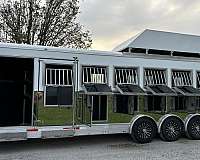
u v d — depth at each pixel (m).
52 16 22.08
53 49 7.21
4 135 6.57
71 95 7.33
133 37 8.96
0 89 8.30
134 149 7.32
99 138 8.88
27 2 21.67
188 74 9.02
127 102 8.07
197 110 9.09
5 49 6.70
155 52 9.03
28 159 6.27
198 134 8.84
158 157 6.46
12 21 21.27
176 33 9.28
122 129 7.93
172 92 8.33
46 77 7.10
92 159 6.24
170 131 8.48
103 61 7.79
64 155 6.62
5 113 8.24
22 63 7.82
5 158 6.37
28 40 21.41
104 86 7.67
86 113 7.46
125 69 8.09
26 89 8.20
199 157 6.47
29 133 6.83
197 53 9.51
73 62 7.41
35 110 6.93
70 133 7.24
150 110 8.38
